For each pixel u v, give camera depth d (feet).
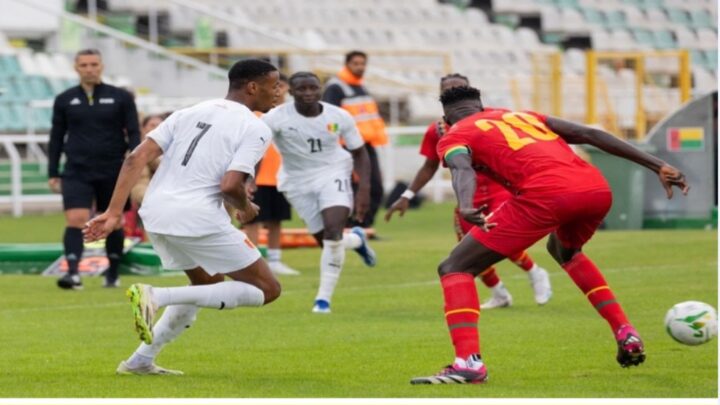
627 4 422.41
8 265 164.66
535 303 128.88
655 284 140.56
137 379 85.46
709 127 221.25
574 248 88.12
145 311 78.95
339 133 128.47
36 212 279.08
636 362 86.89
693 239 195.52
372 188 206.18
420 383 82.38
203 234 82.43
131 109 142.61
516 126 84.58
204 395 78.89
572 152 84.84
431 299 133.49
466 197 80.07
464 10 396.78
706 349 96.53
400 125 343.46
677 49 417.69
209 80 317.63
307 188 127.34
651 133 223.51
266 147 83.71
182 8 339.77
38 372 88.99
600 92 335.06
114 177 143.54
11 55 303.89
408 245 198.18
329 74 324.60
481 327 111.55
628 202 220.23
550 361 92.58
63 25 315.37
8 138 267.18
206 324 115.14
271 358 95.45
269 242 163.43
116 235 146.20
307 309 126.11
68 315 122.83
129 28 335.06
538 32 408.46
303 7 371.56
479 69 375.45
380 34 374.63
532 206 82.28
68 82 305.32
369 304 129.80
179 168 83.30
